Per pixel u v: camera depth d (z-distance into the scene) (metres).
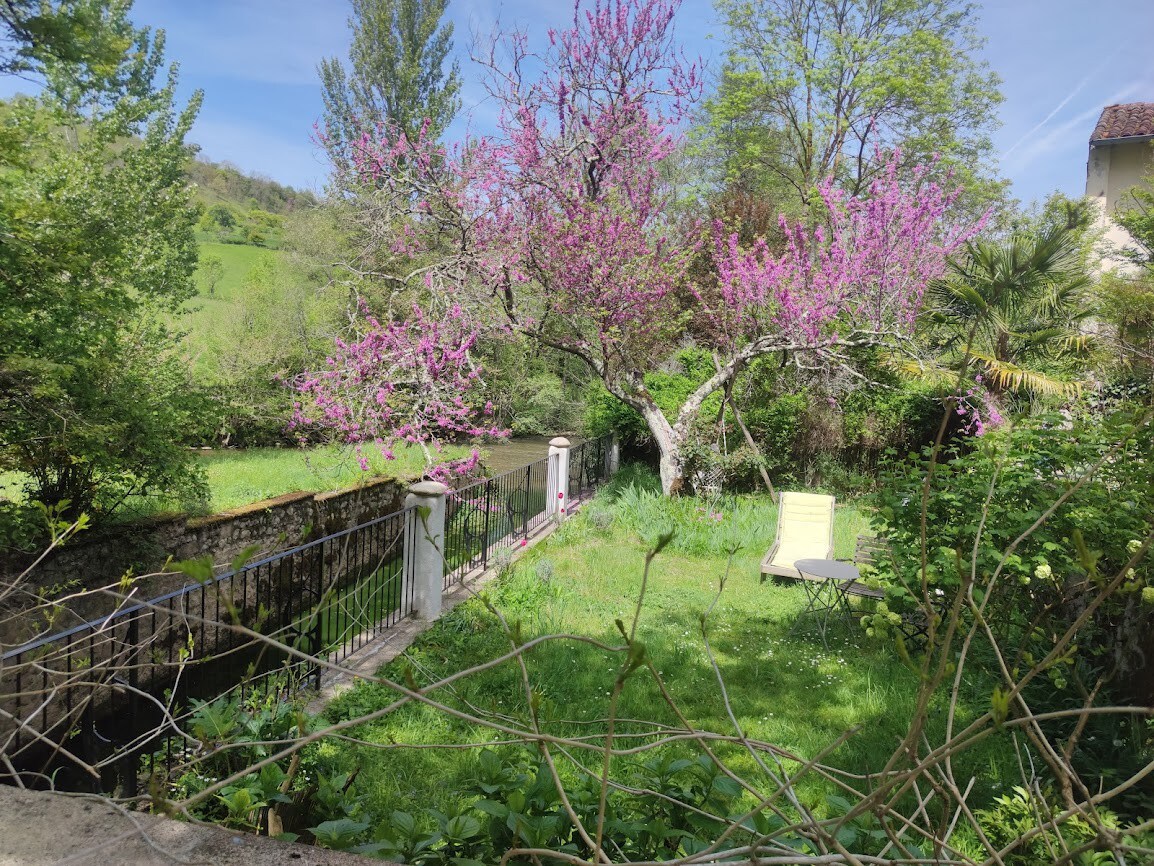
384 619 6.81
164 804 1.37
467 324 10.55
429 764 4.28
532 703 1.46
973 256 12.12
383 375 9.95
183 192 11.46
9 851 1.51
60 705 5.31
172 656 6.52
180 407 7.09
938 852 1.43
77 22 5.40
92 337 6.32
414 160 11.32
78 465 6.20
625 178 11.42
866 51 19.73
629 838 2.06
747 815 1.46
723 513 11.08
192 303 24.41
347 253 22.08
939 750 1.24
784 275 11.52
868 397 13.86
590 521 10.93
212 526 7.40
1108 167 19.09
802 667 6.01
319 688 5.31
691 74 11.12
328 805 2.48
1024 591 5.39
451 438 10.59
